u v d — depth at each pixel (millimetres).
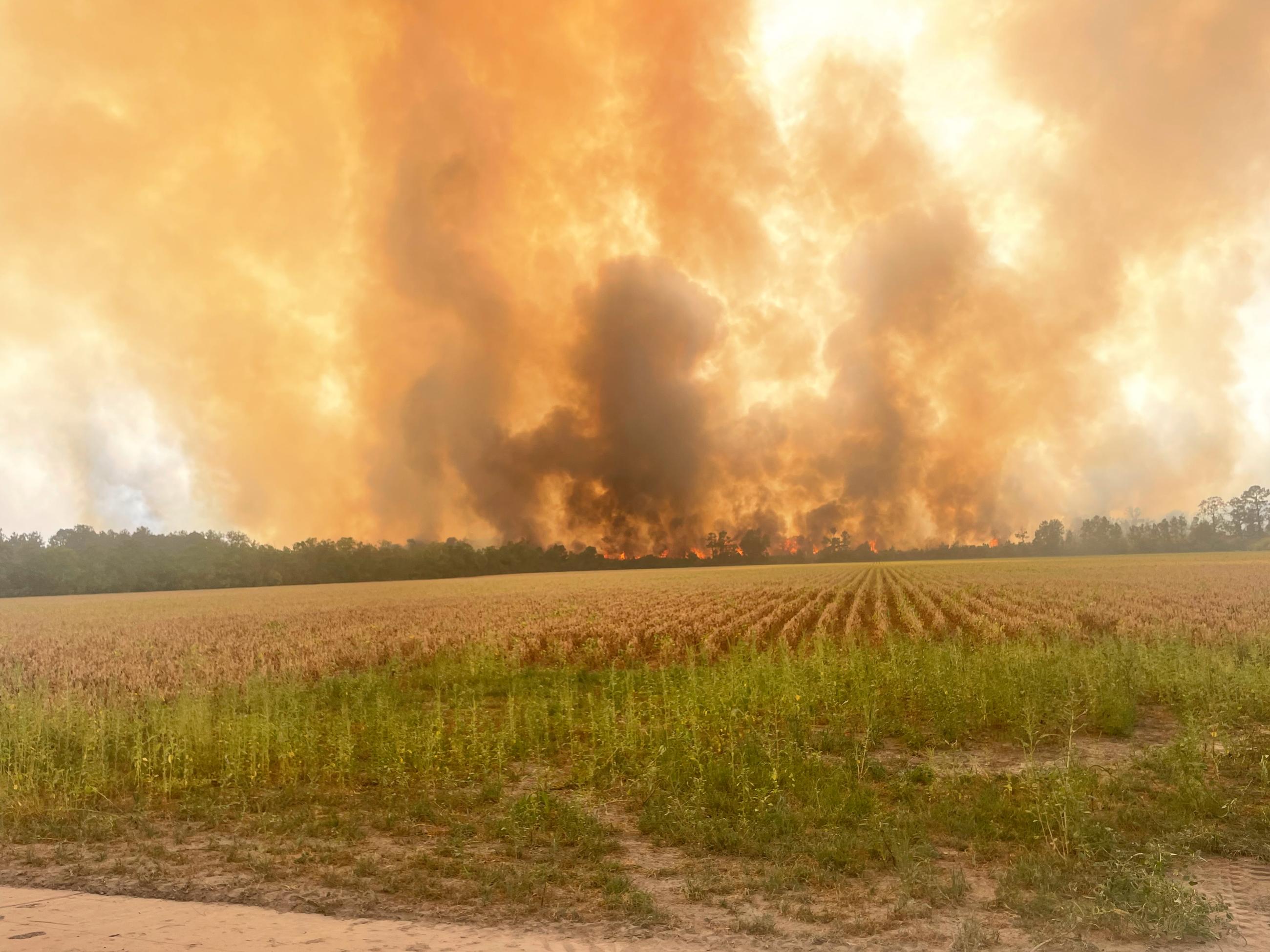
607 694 17844
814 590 59031
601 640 28609
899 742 13109
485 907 6895
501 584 89688
